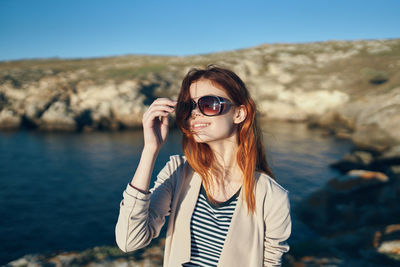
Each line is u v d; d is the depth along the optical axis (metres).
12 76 33.19
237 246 1.22
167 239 1.32
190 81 1.33
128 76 34.00
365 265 4.78
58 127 26.31
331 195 8.38
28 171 13.89
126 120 27.75
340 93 28.94
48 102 27.94
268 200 1.29
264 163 1.45
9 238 7.65
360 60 35.88
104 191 11.38
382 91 24.45
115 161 15.73
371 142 16.62
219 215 1.28
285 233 1.30
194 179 1.34
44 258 5.25
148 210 1.27
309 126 26.62
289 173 13.22
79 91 29.81
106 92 29.48
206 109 1.24
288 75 35.50
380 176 8.71
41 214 9.23
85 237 7.67
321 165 14.53
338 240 5.75
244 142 1.33
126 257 5.23
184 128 1.29
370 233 5.86
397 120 16.56
